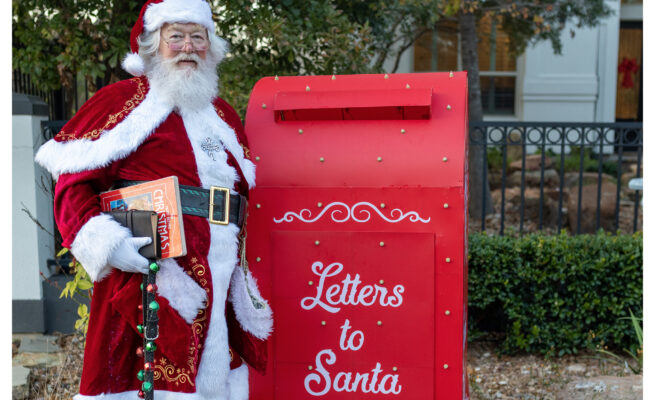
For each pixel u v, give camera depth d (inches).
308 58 173.2
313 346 89.0
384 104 85.3
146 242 71.0
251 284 84.0
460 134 85.5
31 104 151.4
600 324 147.2
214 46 81.6
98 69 155.3
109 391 73.9
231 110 86.9
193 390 73.2
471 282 148.7
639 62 407.8
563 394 122.6
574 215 240.5
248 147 86.8
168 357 73.1
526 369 142.5
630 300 144.6
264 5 156.8
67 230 70.6
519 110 383.6
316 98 88.4
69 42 154.9
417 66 382.0
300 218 88.6
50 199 159.2
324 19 163.0
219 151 79.5
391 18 217.2
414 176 85.3
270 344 90.0
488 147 325.4
